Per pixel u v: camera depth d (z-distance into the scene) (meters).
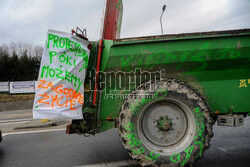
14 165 2.50
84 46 2.09
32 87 16.53
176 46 2.16
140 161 1.93
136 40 2.12
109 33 2.84
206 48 2.15
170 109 2.12
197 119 1.96
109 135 3.96
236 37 2.17
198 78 2.29
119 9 3.20
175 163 1.92
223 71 2.27
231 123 2.12
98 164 2.43
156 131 2.10
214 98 2.28
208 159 2.45
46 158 2.73
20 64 33.19
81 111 2.05
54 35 1.98
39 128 5.15
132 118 1.95
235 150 2.77
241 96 2.30
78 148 3.15
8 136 4.29
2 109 13.86
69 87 2.02
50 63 1.96
